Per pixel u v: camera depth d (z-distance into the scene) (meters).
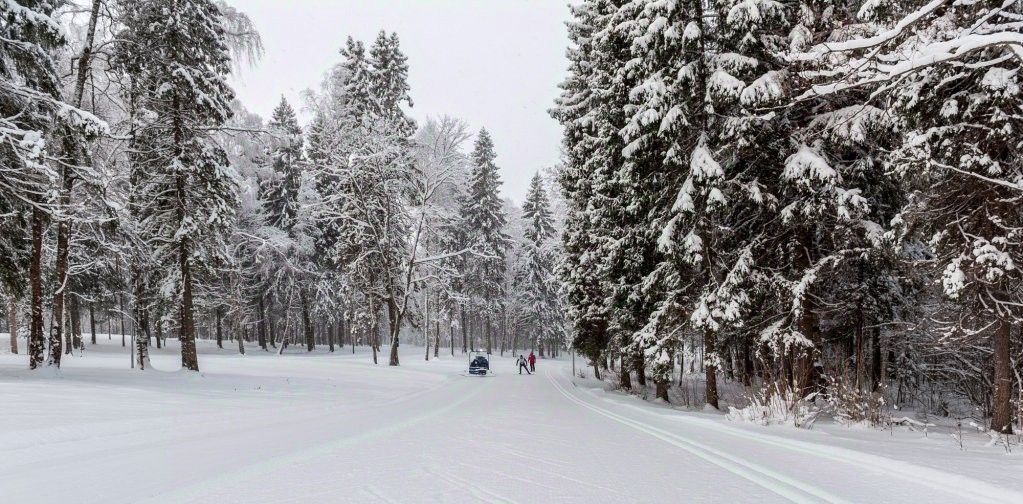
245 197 40.59
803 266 14.37
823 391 15.05
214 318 51.50
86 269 24.28
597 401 17.22
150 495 4.37
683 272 15.70
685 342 16.25
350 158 35.72
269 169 41.88
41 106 13.84
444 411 12.53
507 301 67.75
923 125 10.16
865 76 6.84
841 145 12.44
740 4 12.41
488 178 54.69
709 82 12.98
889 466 5.46
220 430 8.68
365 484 4.72
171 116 20.83
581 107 23.41
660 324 16.00
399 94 42.00
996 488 4.36
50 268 23.91
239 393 15.80
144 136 21.17
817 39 12.00
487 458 6.04
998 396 10.30
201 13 20.83
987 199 9.60
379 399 16.67
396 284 38.19
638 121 14.92
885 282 15.91
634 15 15.76
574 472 5.27
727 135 13.26
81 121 13.05
